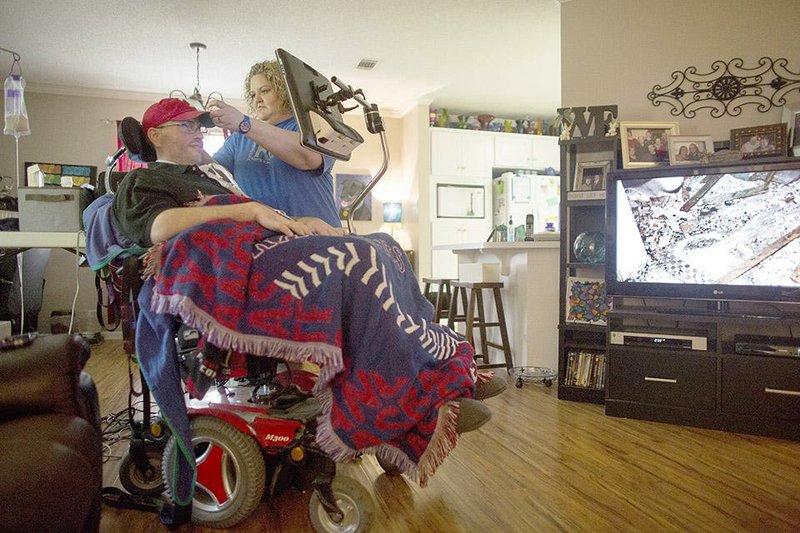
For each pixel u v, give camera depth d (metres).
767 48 2.82
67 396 0.91
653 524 1.41
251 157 1.86
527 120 6.62
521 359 3.37
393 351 1.19
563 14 3.28
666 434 2.22
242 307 1.16
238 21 3.96
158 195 1.32
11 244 1.68
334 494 1.28
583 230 3.09
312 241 1.23
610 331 2.51
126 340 1.38
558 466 1.84
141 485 1.53
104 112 5.45
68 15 3.80
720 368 2.29
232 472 1.40
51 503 0.66
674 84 3.01
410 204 6.15
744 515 1.47
